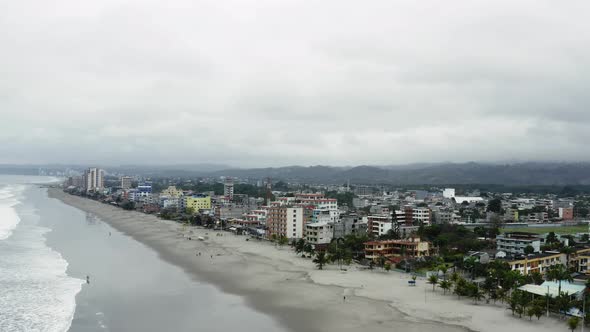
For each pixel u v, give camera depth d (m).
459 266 132.75
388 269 133.25
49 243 170.50
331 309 93.25
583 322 82.75
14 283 107.69
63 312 87.38
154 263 140.25
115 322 83.25
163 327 81.31
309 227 193.88
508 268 125.38
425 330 81.19
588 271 139.12
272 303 97.50
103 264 135.50
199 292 105.94
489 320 87.25
